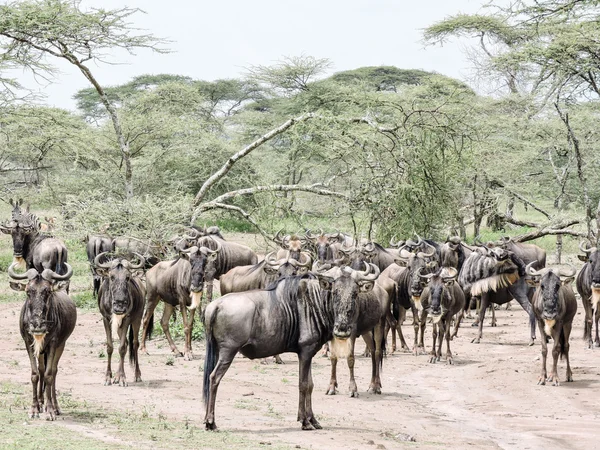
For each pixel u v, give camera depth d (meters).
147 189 125.56
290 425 34.28
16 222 71.75
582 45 79.44
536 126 112.38
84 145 111.44
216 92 185.75
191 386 43.16
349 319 32.56
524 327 67.25
